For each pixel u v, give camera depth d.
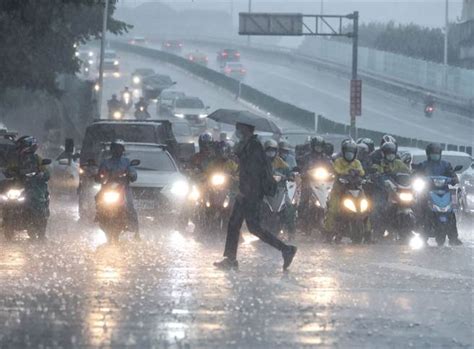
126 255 34.62
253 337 19.02
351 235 41.81
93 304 22.83
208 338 18.88
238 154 30.50
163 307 22.47
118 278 27.66
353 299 23.86
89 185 51.66
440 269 30.73
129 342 18.45
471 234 48.97
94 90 159.50
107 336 19.02
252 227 30.20
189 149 63.25
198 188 46.47
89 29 144.62
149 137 59.69
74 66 110.25
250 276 28.42
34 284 26.17
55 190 70.69
